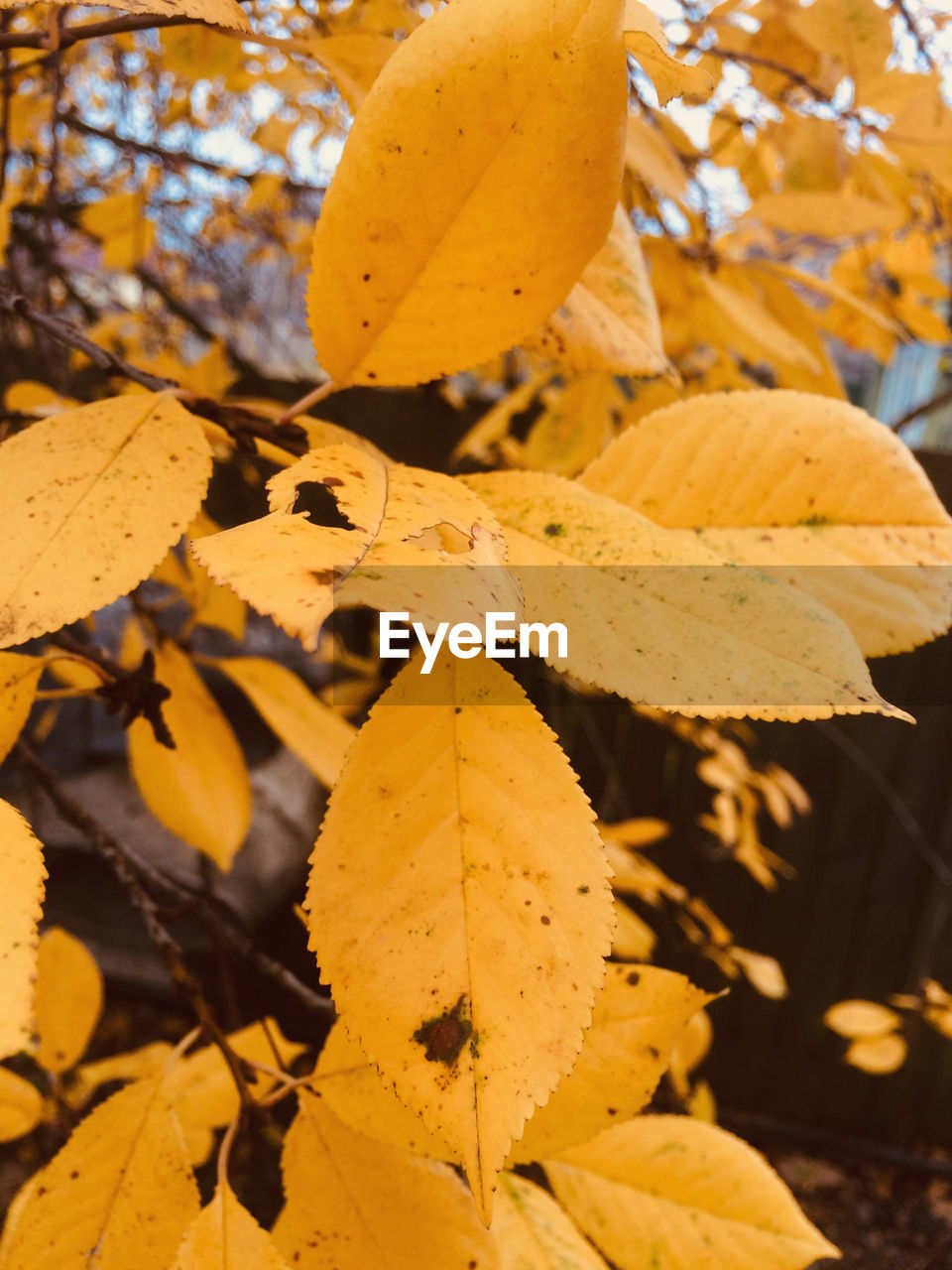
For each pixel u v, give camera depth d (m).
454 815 0.16
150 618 0.33
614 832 0.74
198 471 0.19
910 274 0.59
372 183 0.17
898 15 0.43
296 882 1.08
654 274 0.44
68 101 0.73
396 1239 0.22
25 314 0.24
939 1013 0.94
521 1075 0.15
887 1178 1.41
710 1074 1.50
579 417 0.43
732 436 0.22
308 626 0.12
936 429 1.74
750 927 1.40
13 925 0.14
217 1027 0.26
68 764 1.25
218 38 0.43
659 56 0.16
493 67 0.17
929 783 1.30
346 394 1.11
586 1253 0.26
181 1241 0.22
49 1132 0.96
